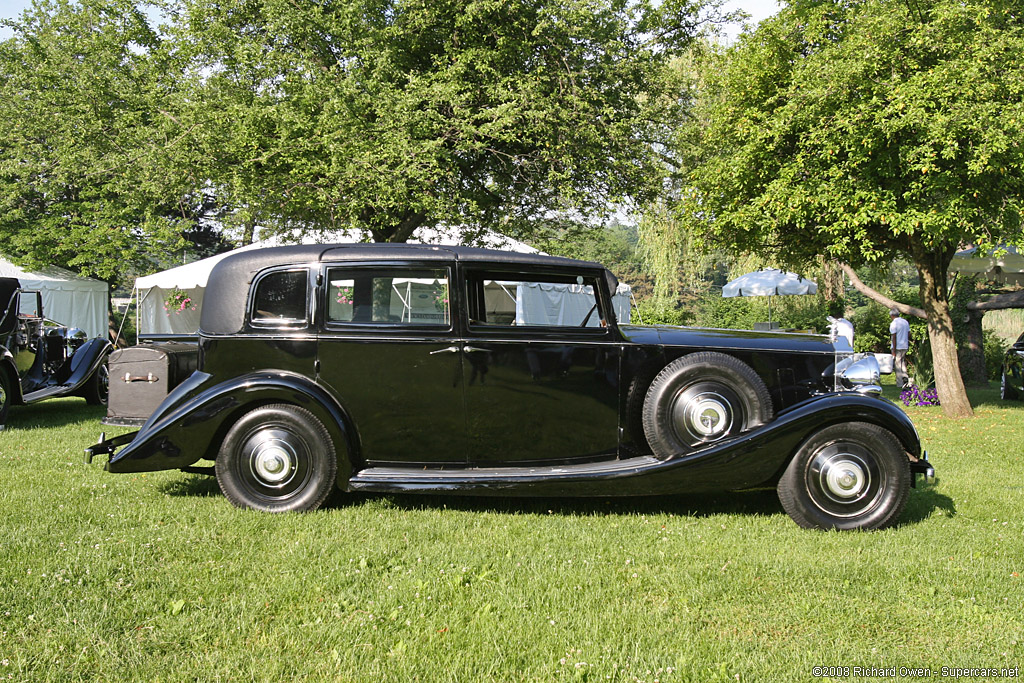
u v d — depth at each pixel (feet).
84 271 60.08
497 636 9.62
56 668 8.66
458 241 48.42
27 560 12.08
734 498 17.52
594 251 100.78
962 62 28.60
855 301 146.82
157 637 9.50
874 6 30.78
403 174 38.93
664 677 8.70
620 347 15.83
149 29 51.93
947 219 29.37
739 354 16.10
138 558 12.28
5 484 17.43
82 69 51.98
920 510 16.37
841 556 13.05
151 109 46.44
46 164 58.54
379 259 15.57
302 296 15.56
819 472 14.82
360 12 40.83
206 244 70.90
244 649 9.25
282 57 40.83
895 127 28.66
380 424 15.53
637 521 15.26
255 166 40.93
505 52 40.55
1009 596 11.26
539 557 12.78
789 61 35.94
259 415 15.29
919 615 10.57
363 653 9.16
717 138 38.40
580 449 15.85
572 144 40.75
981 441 27.07
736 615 10.55
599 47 43.39
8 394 27.78
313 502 15.34
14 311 28.63
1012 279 55.11
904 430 14.66
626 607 10.63
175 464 15.43
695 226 38.81
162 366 19.42
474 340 15.40
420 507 16.14
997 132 27.53
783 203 33.06
